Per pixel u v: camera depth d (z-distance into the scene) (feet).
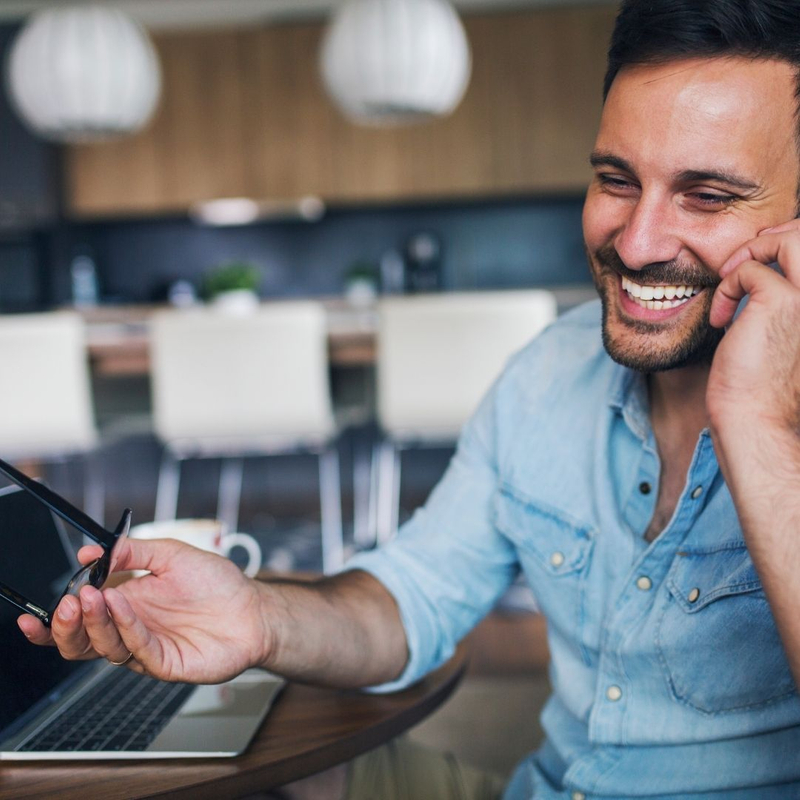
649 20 2.52
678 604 2.90
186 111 18.80
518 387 3.51
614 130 2.62
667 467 3.06
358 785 3.57
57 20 13.12
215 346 11.68
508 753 6.62
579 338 3.46
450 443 15.16
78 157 19.06
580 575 3.18
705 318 2.69
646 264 2.63
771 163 2.53
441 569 3.49
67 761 2.70
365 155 18.76
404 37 12.73
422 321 11.37
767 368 2.43
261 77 18.65
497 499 3.43
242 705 3.03
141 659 2.55
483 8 18.34
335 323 13.03
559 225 19.98
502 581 3.62
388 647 3.21
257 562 4.09
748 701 2.86
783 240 2.48
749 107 2.49
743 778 2.87
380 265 20.26
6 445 11.89
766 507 2.39
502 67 18.37
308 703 3.10
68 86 13.01
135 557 2.69
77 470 15.72
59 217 19.03
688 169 2.53
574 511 3.23
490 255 20.16
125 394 14.60
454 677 3.40
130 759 2.70
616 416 3.18
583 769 3.05
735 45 2.46
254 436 11.89
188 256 20.40
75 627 2.39
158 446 15.62
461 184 18.70
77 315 17.81
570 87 18.30
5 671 2.84
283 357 11.67
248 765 2.64
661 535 2.92
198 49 18.65
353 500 15.64
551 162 18.49
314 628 2.96
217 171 18.89
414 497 15.33
